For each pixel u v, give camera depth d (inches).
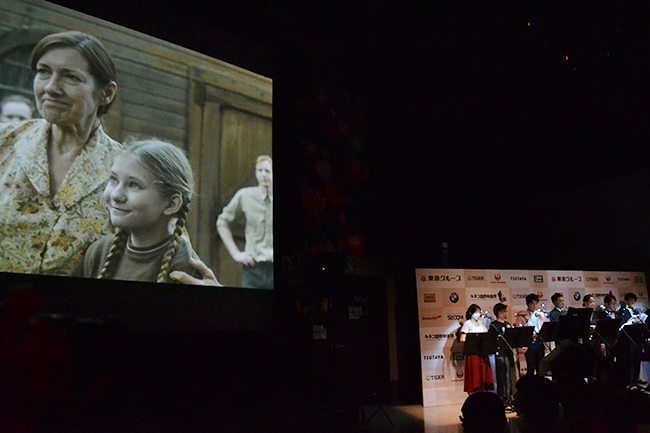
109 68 200.7
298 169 308.2
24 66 179.2
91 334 93.0
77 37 193.5
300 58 314.3
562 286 302.2
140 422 193.5
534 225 365.4
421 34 303.3
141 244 199.8
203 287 224.7
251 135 245.4
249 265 233.0
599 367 142.3
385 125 350.3
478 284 280.1
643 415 90.0
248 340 241.8
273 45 297.1
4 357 27.8
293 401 250.1
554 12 270.4
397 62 327.9
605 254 355.9
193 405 217.2
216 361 228.5
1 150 170.4
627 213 343.6
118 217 194.9
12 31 178.1
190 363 218.8
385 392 294.7
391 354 345.7
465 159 358.9
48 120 182.1
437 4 278.7
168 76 218.8
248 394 239.0
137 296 202.4
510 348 229.0
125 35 207.6
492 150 365.4
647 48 277.7
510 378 238.2
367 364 333.4
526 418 69.6
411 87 345.4
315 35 307.3
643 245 335.3
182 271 210.1
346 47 318.7
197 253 216.1
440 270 273.3
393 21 295.9
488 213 356.2
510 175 366.9
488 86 332.8
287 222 298.2
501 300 283.3
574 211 372.2
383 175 344.2
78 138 188.4
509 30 289.0
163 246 205.8
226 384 231.0
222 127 234.4
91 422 174.4
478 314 257.3
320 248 311.1
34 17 183.9
